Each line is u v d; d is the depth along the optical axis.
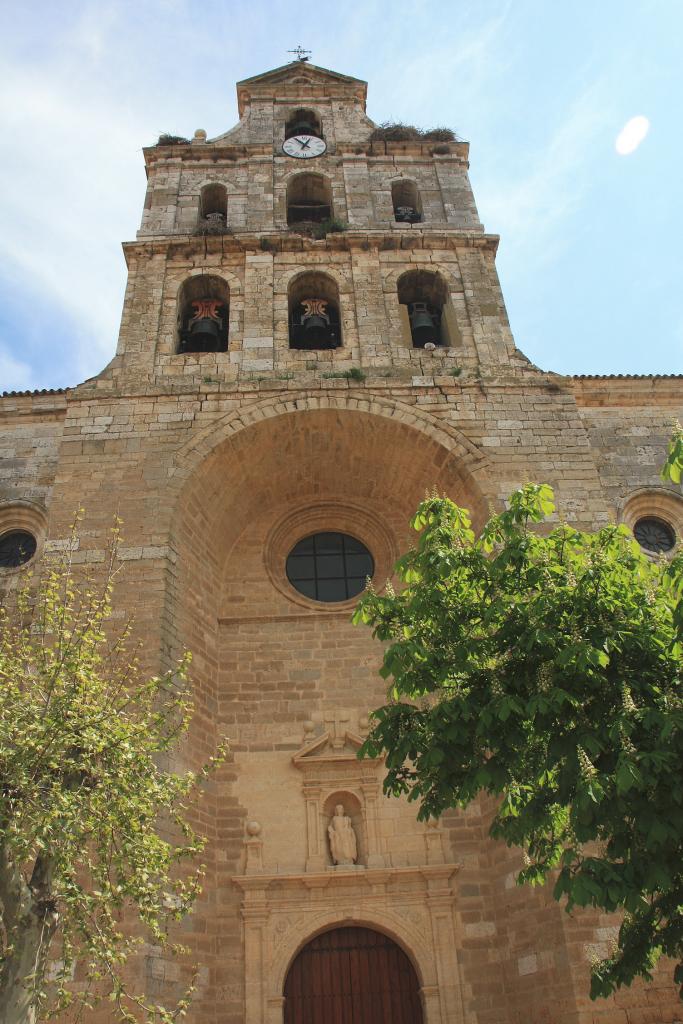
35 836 9.41
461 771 10.09
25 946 9.48
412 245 23.89
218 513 19.59
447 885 16.02
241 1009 14.88
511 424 19.53
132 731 10.95
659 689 9.30
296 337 22.94
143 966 12.81
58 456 19.14
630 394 21.53
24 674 11.04
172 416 19.33
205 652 18.19
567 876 8.73
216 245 23.56
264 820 16.86
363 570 20.81
